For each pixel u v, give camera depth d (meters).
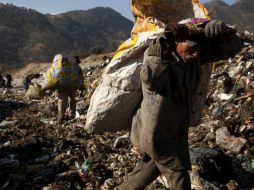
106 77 3.60
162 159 3.31
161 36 3.08
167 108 3.20
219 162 4.91
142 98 3.61
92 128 3.74
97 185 5.12
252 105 7.39
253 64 10.83
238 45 3.24
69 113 10.20
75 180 5.36
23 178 5.49
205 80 3.60
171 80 3.18
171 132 3.28
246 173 5.04
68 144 7.04
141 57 3.57
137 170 3.62
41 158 6.45
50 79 9.45
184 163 3.30
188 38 3.11
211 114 8.20
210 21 3.14
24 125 9.50
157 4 3.85
